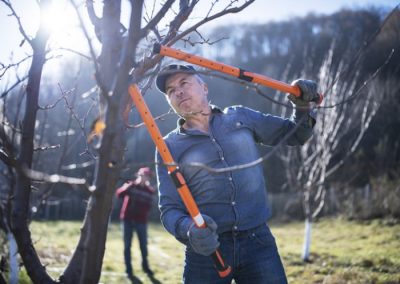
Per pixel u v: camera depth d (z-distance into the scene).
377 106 9.59
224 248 2.50
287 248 9.24
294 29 26.97
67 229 13.22
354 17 19.48
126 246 6.96
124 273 6.95
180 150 2.59
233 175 2.54
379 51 10.29
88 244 1.46
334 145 8.74
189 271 2.57
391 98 16.89
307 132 2.71
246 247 2.54
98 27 1.91
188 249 2.58
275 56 28.06
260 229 2.58
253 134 2.79
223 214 2.51
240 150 2.60
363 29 18.81
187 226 2.34
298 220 16.22
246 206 2.55
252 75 2.27
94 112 4.71
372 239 10.05
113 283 6.21
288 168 10.04
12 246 4.51
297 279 6.26
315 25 25.50
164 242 11.52
